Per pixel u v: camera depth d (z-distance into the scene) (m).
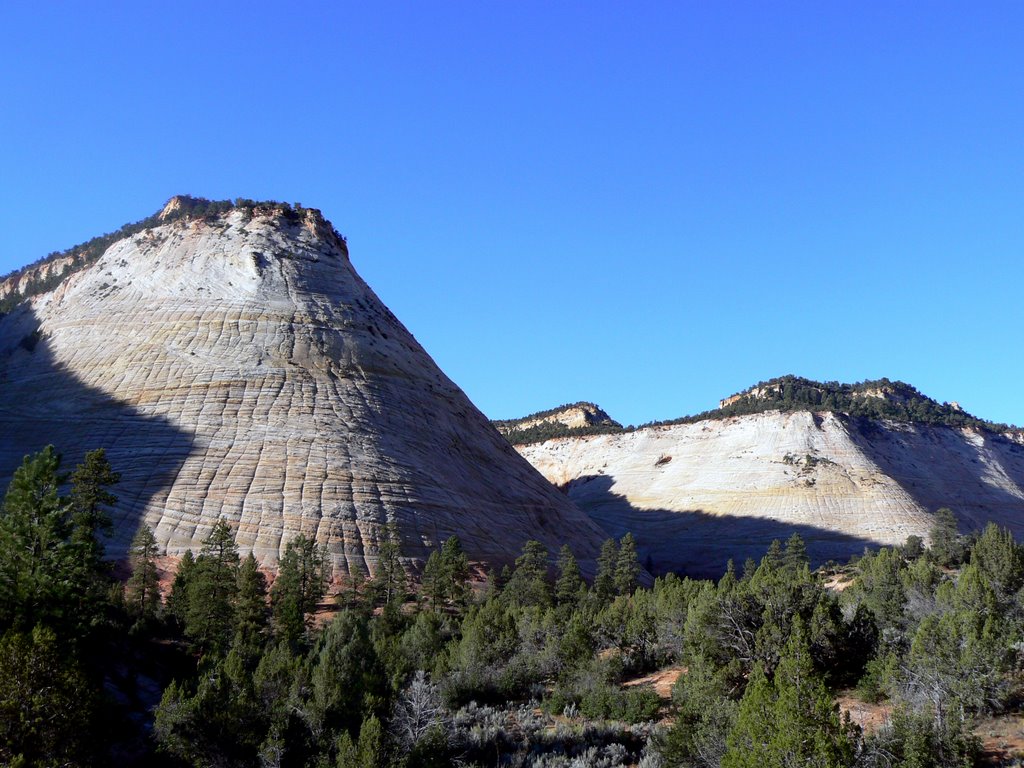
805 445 140.50
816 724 20.73
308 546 57.53
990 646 26.06
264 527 67.31
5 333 111.94
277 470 74.00
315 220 117.00
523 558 67.56
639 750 27.53
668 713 30.73
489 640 41.09
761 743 21.03
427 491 78.00
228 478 72.25
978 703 24.94
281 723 28.27
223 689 29.67
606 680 34.66
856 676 29.98
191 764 28.02
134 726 32.06
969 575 35.16
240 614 46.38
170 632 48.75
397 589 60.69
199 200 137.75
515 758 26.67
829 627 30.67
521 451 184.38
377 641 40.75
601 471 161.75
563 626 43.22
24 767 25.38
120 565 60.72
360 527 69.25
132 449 75.38
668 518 136.50
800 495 129.12
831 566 88.56
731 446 148.38
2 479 73.81
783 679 22.09
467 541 75.12
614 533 137.38
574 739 28.23
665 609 42.88
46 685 27.53
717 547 124.38
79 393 85.75
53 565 37.12
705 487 139.75
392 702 29.84
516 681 36.22
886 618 36.69
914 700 25.36
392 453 81.00
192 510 68.19
